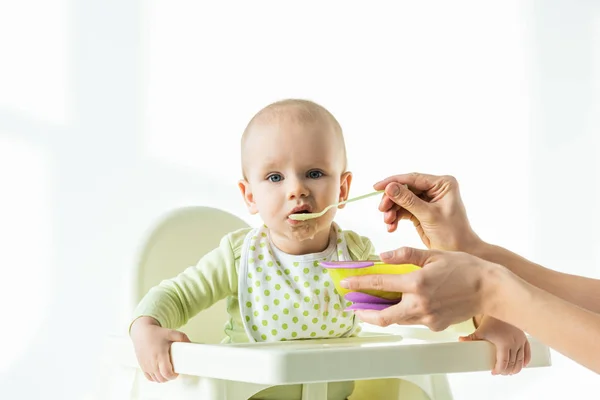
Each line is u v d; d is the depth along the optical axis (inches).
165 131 90.4
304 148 41.0
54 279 85.5
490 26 102.7
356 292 35.4
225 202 91.7
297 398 42.3
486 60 102.4
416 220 44.3
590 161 104.0
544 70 103.7
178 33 91.7
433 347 34.4
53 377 84.7
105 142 88.2
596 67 104.7
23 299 84.7
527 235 102.5
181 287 42.5
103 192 87.6
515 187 102.4
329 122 42.7
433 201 43.4
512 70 103.0
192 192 90.9
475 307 33.7
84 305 85.9
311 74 97.0
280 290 42.5
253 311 42.6
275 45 95.6
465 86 101.7
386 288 33.1
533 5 103.6
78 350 85.2
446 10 101.7
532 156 103.0
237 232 45.9
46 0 87.0
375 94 99.2
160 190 89.7
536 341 39.0
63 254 85.9
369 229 97.3
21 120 85.5
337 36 98.1
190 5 92.2
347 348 32.0
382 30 99.7
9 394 83.7
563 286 42.9
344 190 44.4
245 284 42.9
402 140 99.7
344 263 36.9
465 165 101.7
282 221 41.3
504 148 102.5
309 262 43.0
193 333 50.3
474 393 100.0
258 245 43.9
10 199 85.0
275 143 41.2
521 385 100.0
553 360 100.6
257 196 42.1
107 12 89.2
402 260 33.7
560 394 100.0
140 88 89.7
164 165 90.1
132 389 42.4
